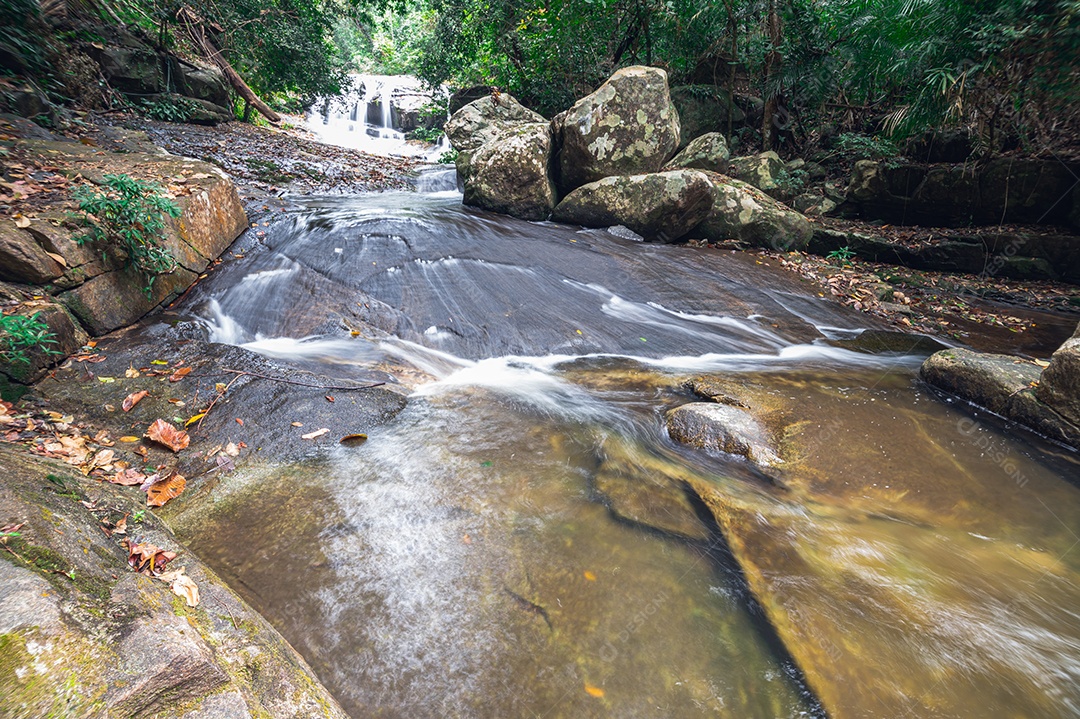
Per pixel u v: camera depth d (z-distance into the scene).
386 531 2.75
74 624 1.50
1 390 3.31
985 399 4.35
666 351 5.47
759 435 3.73
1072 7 6.13
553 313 5.88
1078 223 8.16
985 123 8.71
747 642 2.22
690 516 2.98
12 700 1.25
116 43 11.03
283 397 3.81
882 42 8.99
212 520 2.77
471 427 3.77
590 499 3.07
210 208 5.90
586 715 1.91
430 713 1.91
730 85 11.91
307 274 5.83
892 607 2.44
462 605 2.34
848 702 2.00
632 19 12.55
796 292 7.19
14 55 8.12
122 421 3.39
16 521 1.81
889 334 6.27
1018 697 2.04
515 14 14.90
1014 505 3.24
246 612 2.05
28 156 5.51
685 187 8.01
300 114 19.98
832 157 11.62
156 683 1.46
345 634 2.18
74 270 4.12
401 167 13.12
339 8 18.52
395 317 5.35
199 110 12.16
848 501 3.22
